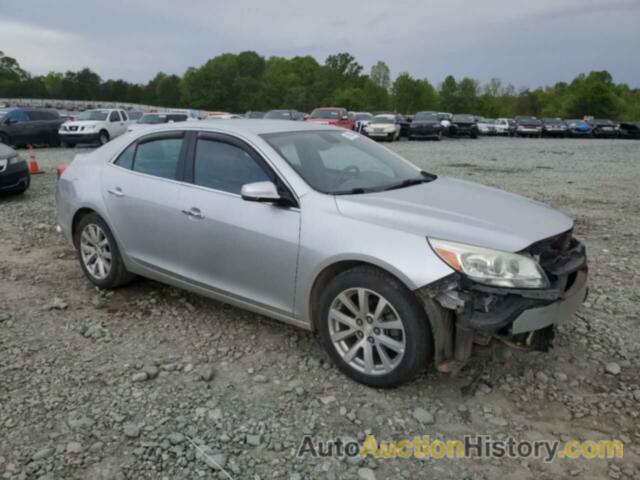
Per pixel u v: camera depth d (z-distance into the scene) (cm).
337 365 348
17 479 258
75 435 290
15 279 528
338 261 329
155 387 338
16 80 12075
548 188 1123
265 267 365
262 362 369
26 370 357
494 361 364
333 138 435
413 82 9700
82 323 429
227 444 285
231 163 395
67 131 2264
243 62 11269
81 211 496
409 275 301
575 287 326
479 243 302
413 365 312
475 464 272
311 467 269
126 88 11800
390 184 397
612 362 366
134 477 261
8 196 997
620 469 268
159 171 437
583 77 10525
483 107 9950
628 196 1018
